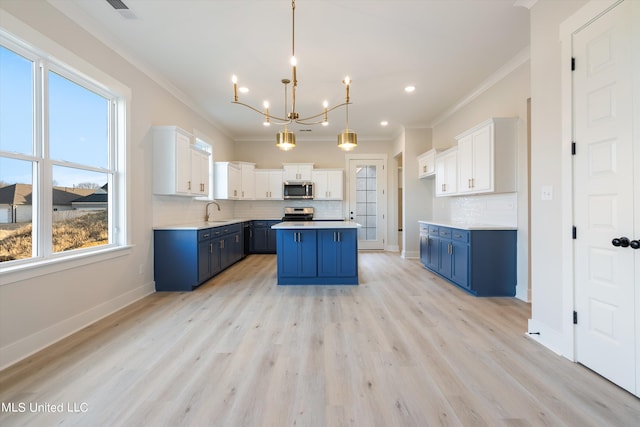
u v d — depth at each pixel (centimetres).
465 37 301
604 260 184
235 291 381
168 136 378
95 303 282
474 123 444
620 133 172
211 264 431
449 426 147
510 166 353
